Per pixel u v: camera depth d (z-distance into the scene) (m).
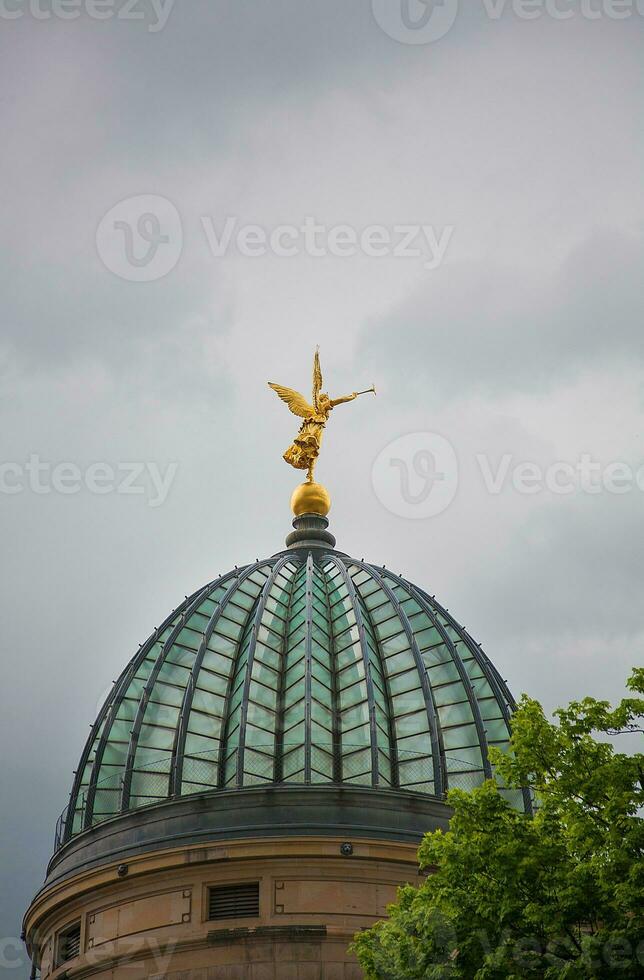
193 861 59.00
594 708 45.22
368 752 63.22
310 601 70.25
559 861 43.06
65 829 67.38
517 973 41.38
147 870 59.69
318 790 60.66
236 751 63.47
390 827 59.94
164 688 67.31
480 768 65.00
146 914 59.25
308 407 83.50
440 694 67.69
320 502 80.56
